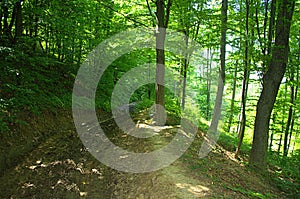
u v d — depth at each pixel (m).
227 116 16.09
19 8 9.32
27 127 8.38
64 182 6.39
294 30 10.05
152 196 5.07
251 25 9.38
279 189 7.43
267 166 9.41
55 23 9.54
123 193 5.62
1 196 6.04
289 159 11.05
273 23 8.55
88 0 11.86
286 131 13.41
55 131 9.46
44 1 10.18
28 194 6.10
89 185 6.20
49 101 10.12
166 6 10.92
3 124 6.82
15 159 7.29
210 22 10.00
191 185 5.39
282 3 7.79
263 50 8.38
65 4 10.75
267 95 8.33
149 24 12.42
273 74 8.18
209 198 4.93
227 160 8.22
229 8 10.80
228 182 6.30
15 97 8.32
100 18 13.12
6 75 8.34
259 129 8.43
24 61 9.28
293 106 11.92
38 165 7.14
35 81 10.45
